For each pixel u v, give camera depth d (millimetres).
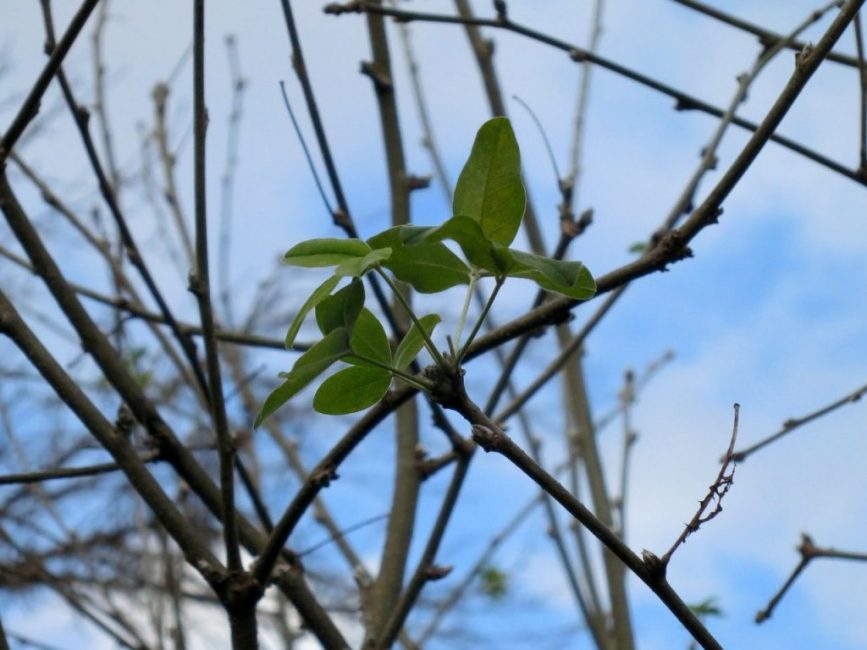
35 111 770
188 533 720
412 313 503
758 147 628
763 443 883
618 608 1045
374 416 678
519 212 510
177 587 1124
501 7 997
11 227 786
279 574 774
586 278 483
